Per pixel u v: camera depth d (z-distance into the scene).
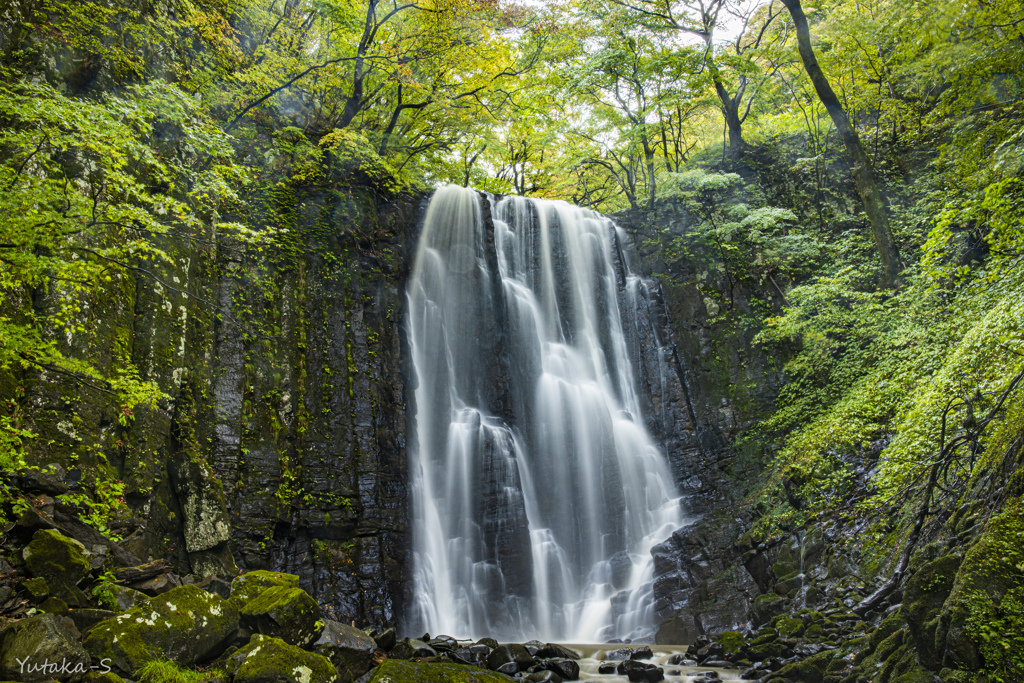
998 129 15.15
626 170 26.70
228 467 12.68
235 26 18.50
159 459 11.22
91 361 10.28
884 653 7.88
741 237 21.67
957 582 6.72
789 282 20.41
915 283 16.14
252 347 14.30
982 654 6.20
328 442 14.48
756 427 17.84
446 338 18.59
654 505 18.05
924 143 21.86
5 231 7.07
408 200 20.12
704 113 28.56
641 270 21.72
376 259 17.86
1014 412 8.48
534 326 19.75
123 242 9.69
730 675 9.73
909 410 13.45
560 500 17.66
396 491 15.16
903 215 20.52
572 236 21.38
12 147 9.48
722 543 14.77
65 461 9.41
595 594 16.47
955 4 17.09
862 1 22.48
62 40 11.61
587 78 23.22
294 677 7.37
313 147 18.06
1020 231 11.17
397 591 13.98
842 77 23.59
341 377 15.38
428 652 9.63
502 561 15.73
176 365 12.30
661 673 9.57
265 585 8.88
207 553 11.41
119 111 8.02
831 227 21.78
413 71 21.06
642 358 20.31
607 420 18.73
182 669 7.25
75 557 7.59
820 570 12.27
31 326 9.42
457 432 17.12
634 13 23.31
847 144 18.53
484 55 21.75
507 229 20.67
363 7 19.17
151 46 14.33
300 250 16.33
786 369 18.28
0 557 7.11
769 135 26.48
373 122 22.14
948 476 10.20
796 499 14.25
